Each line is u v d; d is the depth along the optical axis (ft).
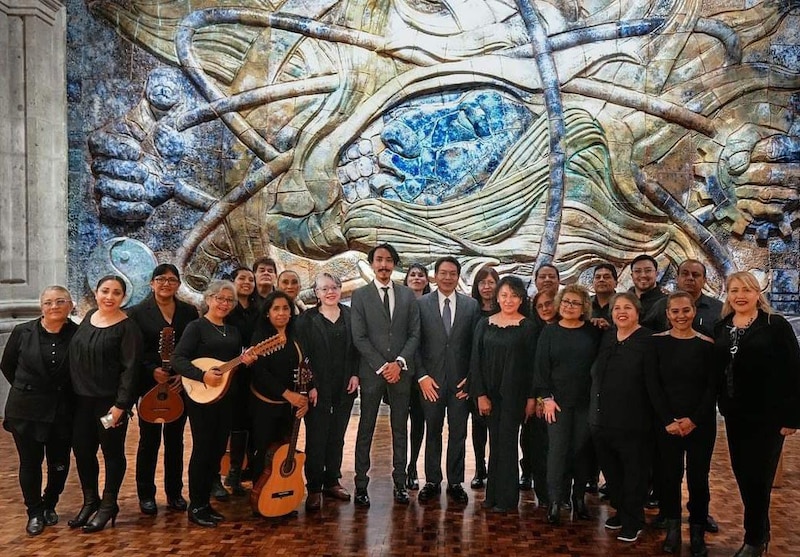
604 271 16.83
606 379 13.80
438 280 16.38
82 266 25.77
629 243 25.70
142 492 14.83
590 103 25.80
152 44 25.93
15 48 24.50
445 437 22.43
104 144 25.73
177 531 13.84
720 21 25.55
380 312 15.83
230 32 26.09
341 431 16.11
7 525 14.07
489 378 15.21
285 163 25.95
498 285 15.53
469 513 15.08
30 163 24.66
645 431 13.57
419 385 16.11
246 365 14.55
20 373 13.74
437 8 26.05
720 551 13.24
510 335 15.19
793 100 25.46
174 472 15.05
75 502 15.47
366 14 25.98
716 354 12.86
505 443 15.17
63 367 13.89
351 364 16.20
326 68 26.07
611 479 13.98
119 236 25.86
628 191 25.59
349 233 25.98
